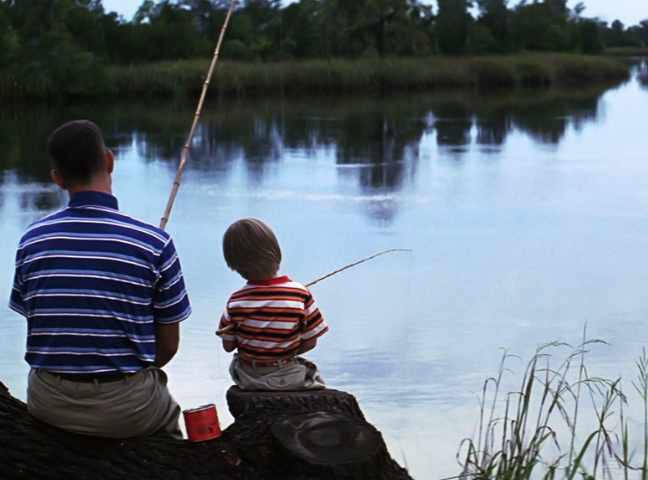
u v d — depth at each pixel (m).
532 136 28.44
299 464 3.12
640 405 7.05
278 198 17.47
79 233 3.09
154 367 3.24
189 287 10.53
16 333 8.75
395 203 16.97
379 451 3.20
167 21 53.38
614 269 11.77
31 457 3.07
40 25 43.66
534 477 5.59
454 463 6.05
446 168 21.61
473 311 9.77
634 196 17.59
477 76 53.78
